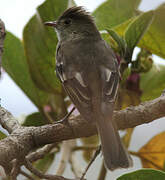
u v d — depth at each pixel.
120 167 2.91
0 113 2.94
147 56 2.99
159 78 3.03
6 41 3.02
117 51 3.01
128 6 3.01
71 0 3.06
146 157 3.02
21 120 3.03
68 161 2.99
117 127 2.92
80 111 2.94
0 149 2.90
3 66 3.02
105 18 3.02
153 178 2.89
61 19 3.03
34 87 3.02
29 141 2.91
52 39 3.02
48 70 3.01
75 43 3.03
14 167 2.91
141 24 2.94
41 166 3.02
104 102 2.95
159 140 3.02
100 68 2.99
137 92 3.00
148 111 2.91
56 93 3.01
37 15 3.00
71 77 2.99
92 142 3.02
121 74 2.95
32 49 3.01
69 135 2.92
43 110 3.02
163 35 2.98
